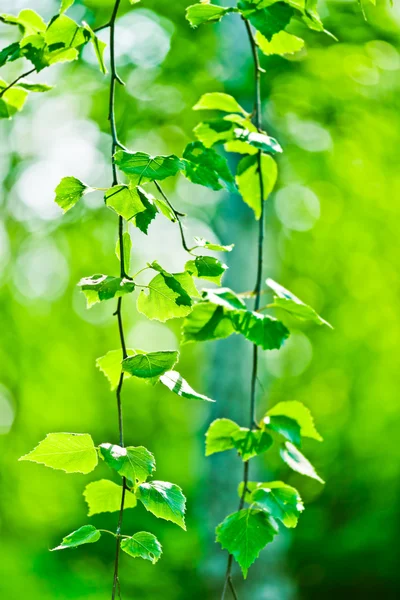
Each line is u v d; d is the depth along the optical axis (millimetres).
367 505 9367
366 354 9828
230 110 1592
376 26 4828
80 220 5703
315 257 8602
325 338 9805
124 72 5098
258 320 1431
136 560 8883
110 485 1334
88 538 1155
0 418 8852
